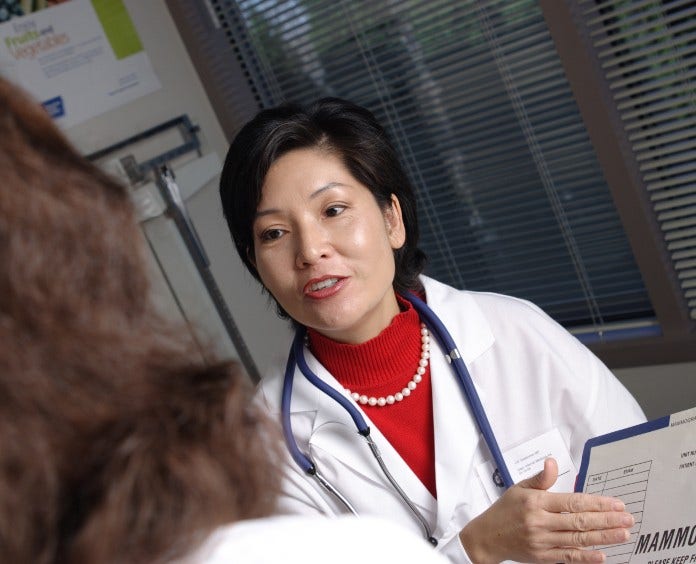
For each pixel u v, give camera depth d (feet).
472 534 3.52
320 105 4.08
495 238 7.97
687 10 6.11
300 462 4.11
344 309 3.91
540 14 6.95
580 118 7.10
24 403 1.06
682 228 6.80
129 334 1.19
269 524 1.26
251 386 1.34
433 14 7.57
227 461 1.18
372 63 8.14
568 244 7.48
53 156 1.19
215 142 8.92
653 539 3.02
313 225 3.89
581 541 3.17
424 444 4.19
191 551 1.16
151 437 1.13
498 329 4.38
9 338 1.06
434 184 8.17
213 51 8.81
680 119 6.65
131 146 8.55
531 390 4.30
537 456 4.23
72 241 1.13
